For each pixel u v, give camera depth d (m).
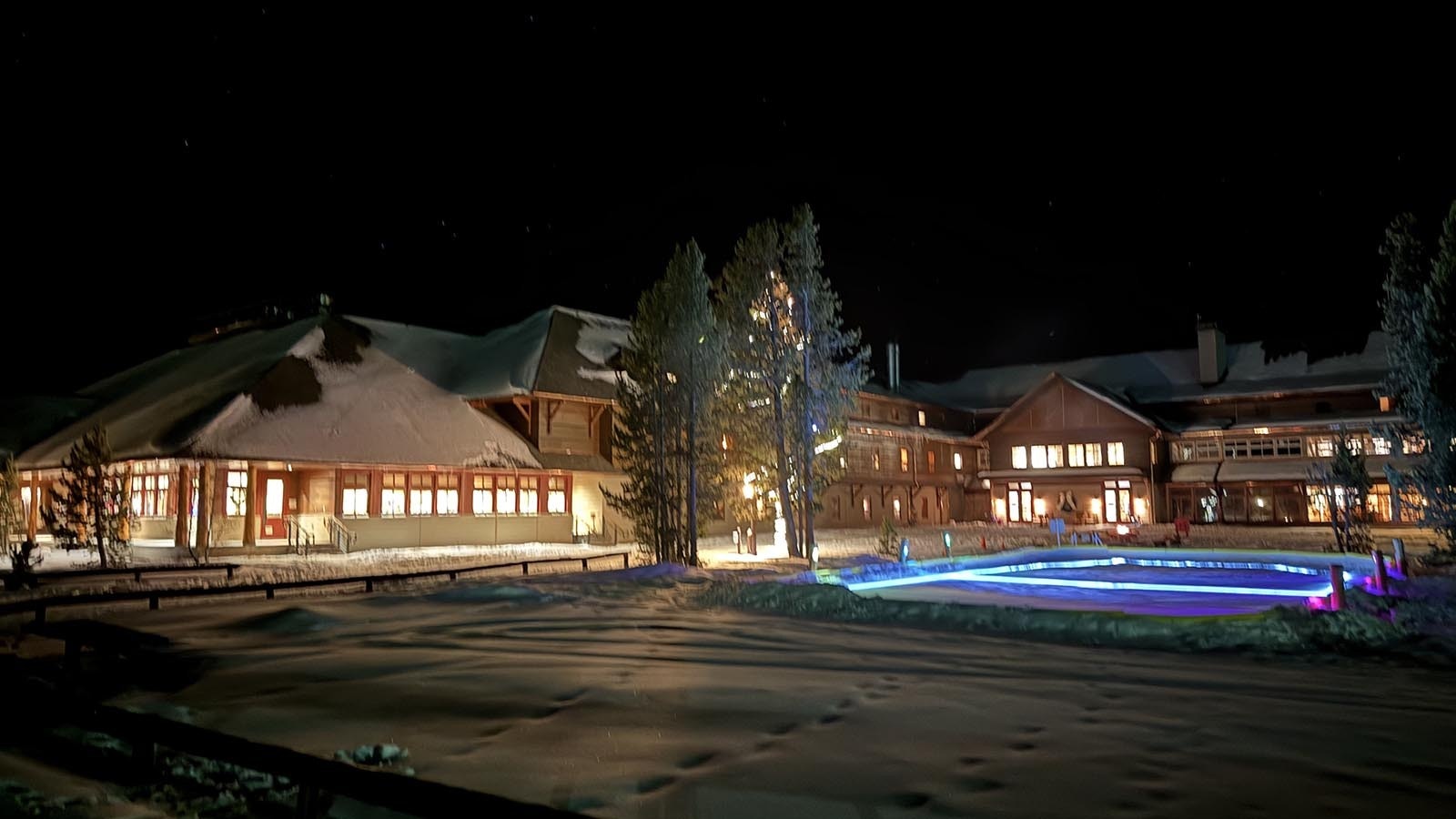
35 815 4.81
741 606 14.51
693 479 24.12
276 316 42.94
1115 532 36.66
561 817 3.43
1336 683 8.67
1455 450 21.42
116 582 19.80
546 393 37.12
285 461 28.83
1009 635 11.72
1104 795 5.38
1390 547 30.06
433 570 22.45
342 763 4.15
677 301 24.48
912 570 24.11
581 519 38.09
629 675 9.04
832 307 30.75
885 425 54.59
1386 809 5.14
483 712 7.51
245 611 14.26
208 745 4.58
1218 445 54.19
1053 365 68.12
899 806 5.20
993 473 58.53
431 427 34.25
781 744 6.51
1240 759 6.11
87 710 5.36
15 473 31.53
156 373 42.25
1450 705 7.72
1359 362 53.91
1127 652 10.46
